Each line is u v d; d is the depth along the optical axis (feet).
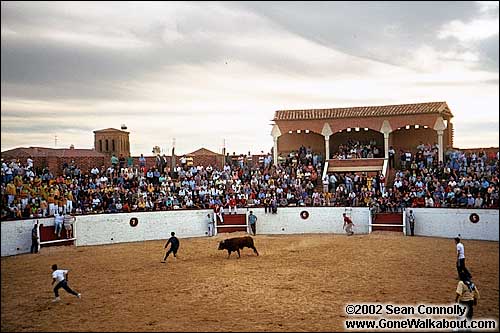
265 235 137.39
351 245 114.42
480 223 120.98
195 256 103.65
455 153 160.04
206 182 154.30
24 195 120.78
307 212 140.15
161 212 133.28
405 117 164.55
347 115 170.40
